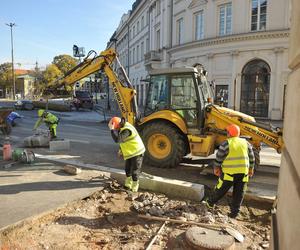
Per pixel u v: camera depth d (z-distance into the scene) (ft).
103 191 20.89
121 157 31.89
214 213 18.31
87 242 14.66
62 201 18.38
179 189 20.71
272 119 71.00
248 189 22.56
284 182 6.31
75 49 43.73
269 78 71.82
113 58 31.60
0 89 272.51
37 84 243.81
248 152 18.34
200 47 83.61
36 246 14.12
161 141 28.27
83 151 35.19
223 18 78.79
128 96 30.30
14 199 18.51
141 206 18.39
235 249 14.35
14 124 56.59
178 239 14.90
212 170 26.40
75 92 105.81
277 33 68.28
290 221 5.15
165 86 29.09
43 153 33.12
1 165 26.45
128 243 14.69
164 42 103.91
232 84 76.59
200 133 27.61
